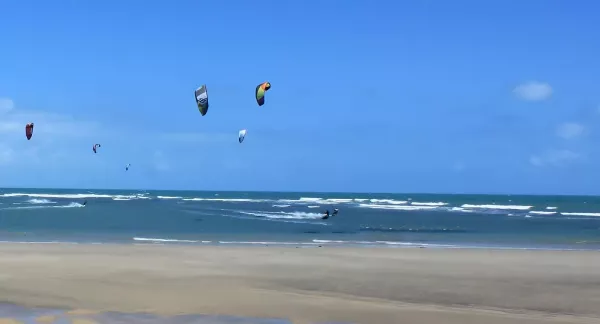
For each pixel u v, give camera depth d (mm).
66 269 13086
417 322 8695
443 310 9594
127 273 12703
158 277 12273
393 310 9477
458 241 24312
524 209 65438
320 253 17047
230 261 14961
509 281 12328
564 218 46844
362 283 11945
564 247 21562
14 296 10117
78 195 117562
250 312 9164
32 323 8258
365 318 8898
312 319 8797
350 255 16547
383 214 51000
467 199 118500
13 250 16672
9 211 48344
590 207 73000
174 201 83062
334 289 11305
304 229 31391
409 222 39500
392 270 13656
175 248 18094
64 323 8297
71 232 27172
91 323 8336
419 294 10922
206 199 95750
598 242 24141
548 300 10523
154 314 8938
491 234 29094
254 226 33469
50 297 10070
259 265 14281
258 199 97375
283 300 10125
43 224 33094
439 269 13883
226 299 10125
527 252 17875
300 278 12430
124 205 66438
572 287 11734
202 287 11242
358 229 31953
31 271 12719
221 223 36000
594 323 8922
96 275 12344
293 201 86938
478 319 8969
